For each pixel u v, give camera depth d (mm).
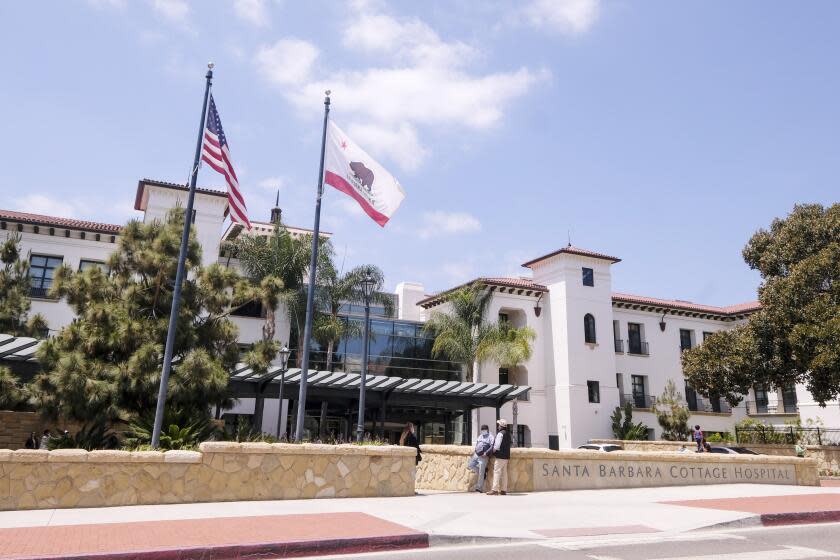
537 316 40250
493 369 37344
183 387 15047
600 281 40875
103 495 10336
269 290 17891
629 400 40781
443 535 8312
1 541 7270
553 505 11570
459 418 35719
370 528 8562
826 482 21891
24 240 28062
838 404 33188
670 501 12273
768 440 32125
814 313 25125
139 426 14383
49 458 10109
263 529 8336
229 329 17203
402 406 32844
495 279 39094
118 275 16891
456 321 34750
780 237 29016
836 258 25891
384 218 16594
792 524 10328
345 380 26312
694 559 7137
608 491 14195
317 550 7641
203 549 7199
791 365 26562
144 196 31062
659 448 32438
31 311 27141
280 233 30453
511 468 13945
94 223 29625
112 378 14906
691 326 44656
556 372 38875
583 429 37438
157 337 15812
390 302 31438
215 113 15617
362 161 16797
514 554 7496
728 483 16234
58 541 7352
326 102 17188
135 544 7281
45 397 14805
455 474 15188
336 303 30859
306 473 11867
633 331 43031
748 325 28266
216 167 15273
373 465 12508
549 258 41094
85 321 15859
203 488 11023
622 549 7785
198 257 17516
